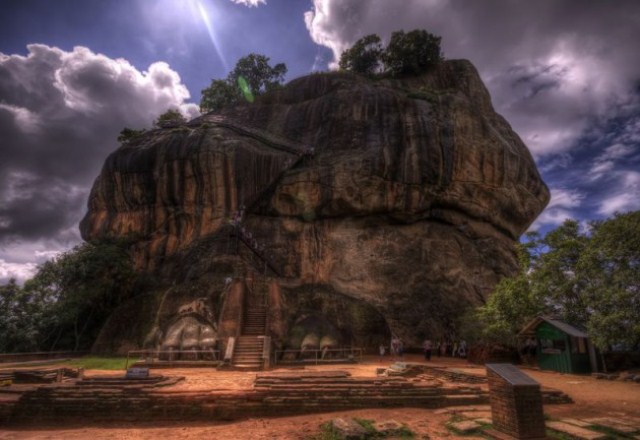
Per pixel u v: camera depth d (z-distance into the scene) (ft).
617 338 53.42
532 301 70.90
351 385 40.22
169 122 146.61
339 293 106.83
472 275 121.29
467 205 129.39
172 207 122.01
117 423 36.11
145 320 90.84
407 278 115.55
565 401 39.45
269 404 37.60
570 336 62.28
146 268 115.44
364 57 176.24
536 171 153.58
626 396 42.47
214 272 102.01
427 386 40.65
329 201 119.75
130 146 132.36
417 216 126.21
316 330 83.56
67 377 55.42
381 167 122.21
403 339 105.19
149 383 42.22
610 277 56.95
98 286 101.60
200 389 39.93
